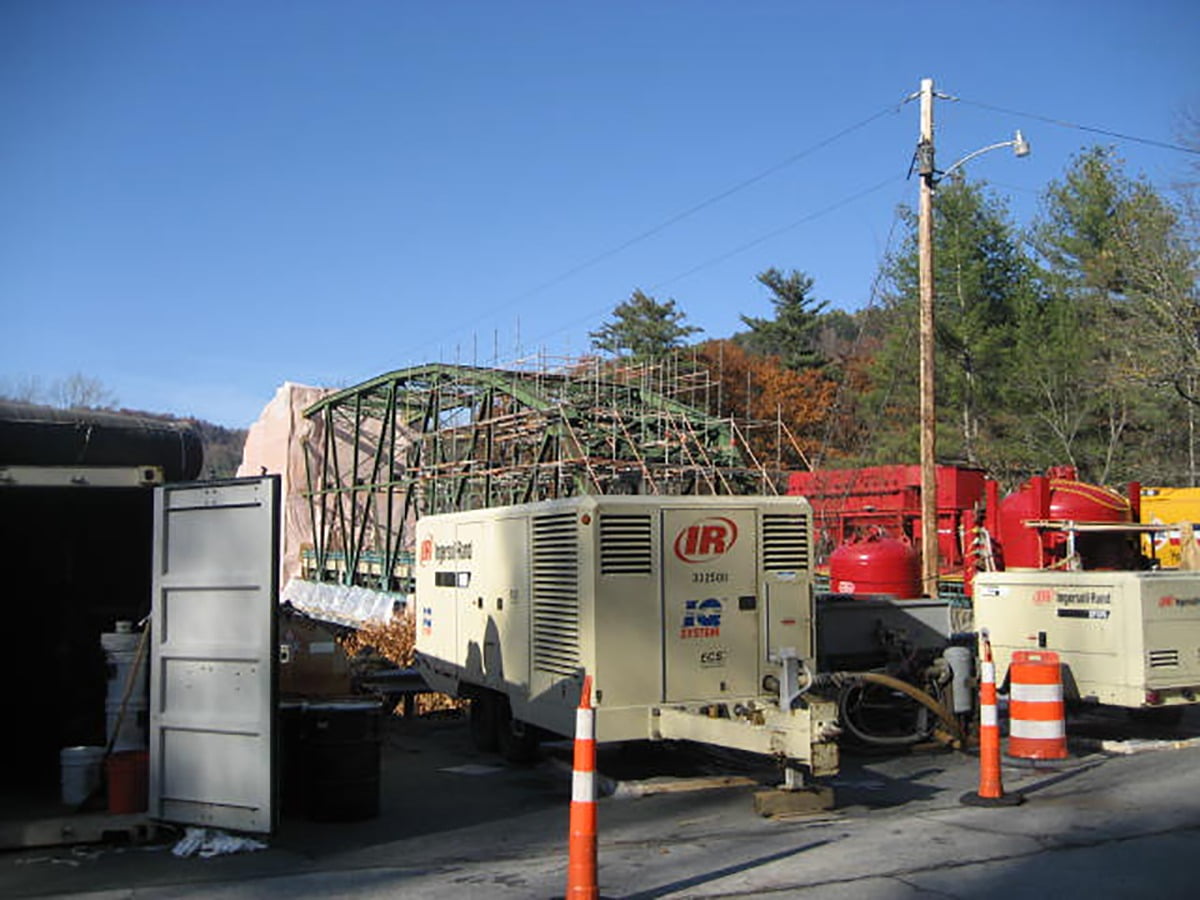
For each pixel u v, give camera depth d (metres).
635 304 70.06
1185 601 12.33
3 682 10.83
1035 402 40.78
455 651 12.91
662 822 8.78
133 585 11.05
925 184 23.48
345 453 45.88
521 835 8.50
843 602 12.85
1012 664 11.52
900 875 6.87
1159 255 30.16
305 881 7.02
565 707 9.99
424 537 14.23
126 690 8.48
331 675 11.07
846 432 55.59
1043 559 18.14
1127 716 14.31
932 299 23.33
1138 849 7.48
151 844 8.03
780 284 70.38
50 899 6.61
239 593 7.86
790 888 6.62
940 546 26.08
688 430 32.28
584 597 9.71
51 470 8.12
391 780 10.90
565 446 30.34
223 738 7.85
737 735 9.05
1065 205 42.94
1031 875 6.84
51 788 9.15
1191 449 32.94
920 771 10.90
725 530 10.27
